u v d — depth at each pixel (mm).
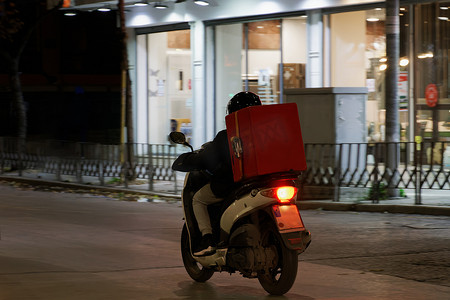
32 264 8344
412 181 14352
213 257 7035
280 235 6520
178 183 19594
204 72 22562
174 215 14031
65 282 7305
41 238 10656
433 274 8141
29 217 13336
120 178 19484
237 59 21781
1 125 41625
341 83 19156
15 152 23734
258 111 6633
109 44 45312
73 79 44250
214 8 21797
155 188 18781
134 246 10062
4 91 41344
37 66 43156
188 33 23625
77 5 24375
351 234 11289
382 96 18406
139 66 25422
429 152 14078
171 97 24406
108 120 45125
